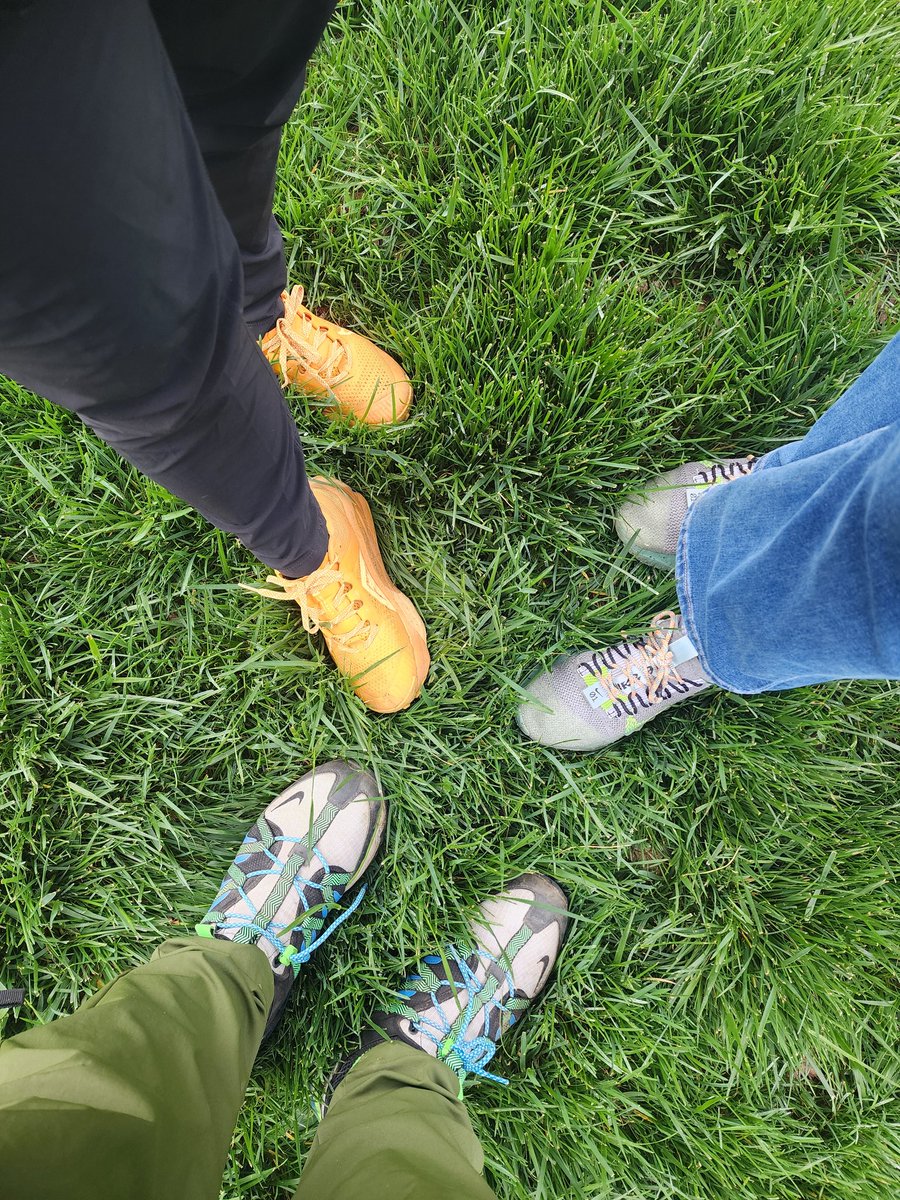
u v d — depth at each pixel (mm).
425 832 1412
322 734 1374
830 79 1437
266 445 754
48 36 370
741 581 898
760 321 1374
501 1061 1399
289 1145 1306
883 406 847
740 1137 1330
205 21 511
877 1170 1318
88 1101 648
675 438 1425
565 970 1394
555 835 1420
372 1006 1375
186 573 1341
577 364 1300
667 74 1361
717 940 1375
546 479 1385
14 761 1324
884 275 1484
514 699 1404
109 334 491
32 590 1397
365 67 1432
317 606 1227
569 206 1378
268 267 925
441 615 1435
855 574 677
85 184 416
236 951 1148
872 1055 1372
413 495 1423
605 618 1426
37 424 1359
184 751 1394
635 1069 1334
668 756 1428
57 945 1310
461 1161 837
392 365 1385
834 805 1400
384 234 1468
